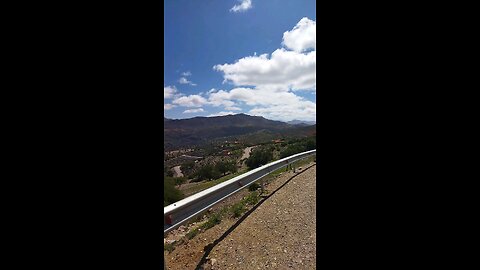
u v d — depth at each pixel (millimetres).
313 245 4102
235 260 3773
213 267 3625
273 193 7418
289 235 4484
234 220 5367
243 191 7934
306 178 9281
